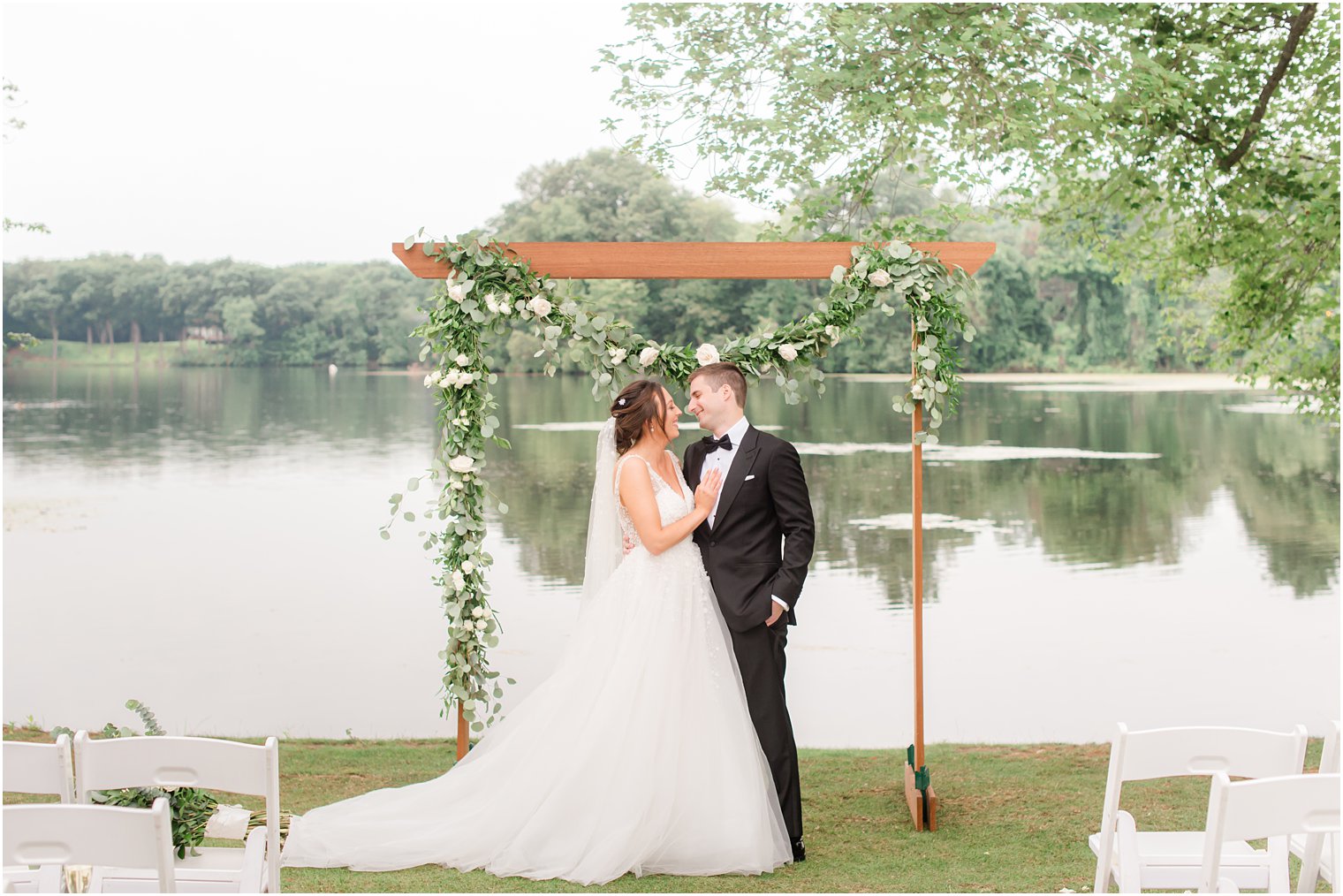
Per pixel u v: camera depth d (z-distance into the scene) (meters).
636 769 3.62
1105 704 7.80
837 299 4.23
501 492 17.25
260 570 13.87
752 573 3.87
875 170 8.64
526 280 4.25
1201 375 35.34
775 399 29.05
